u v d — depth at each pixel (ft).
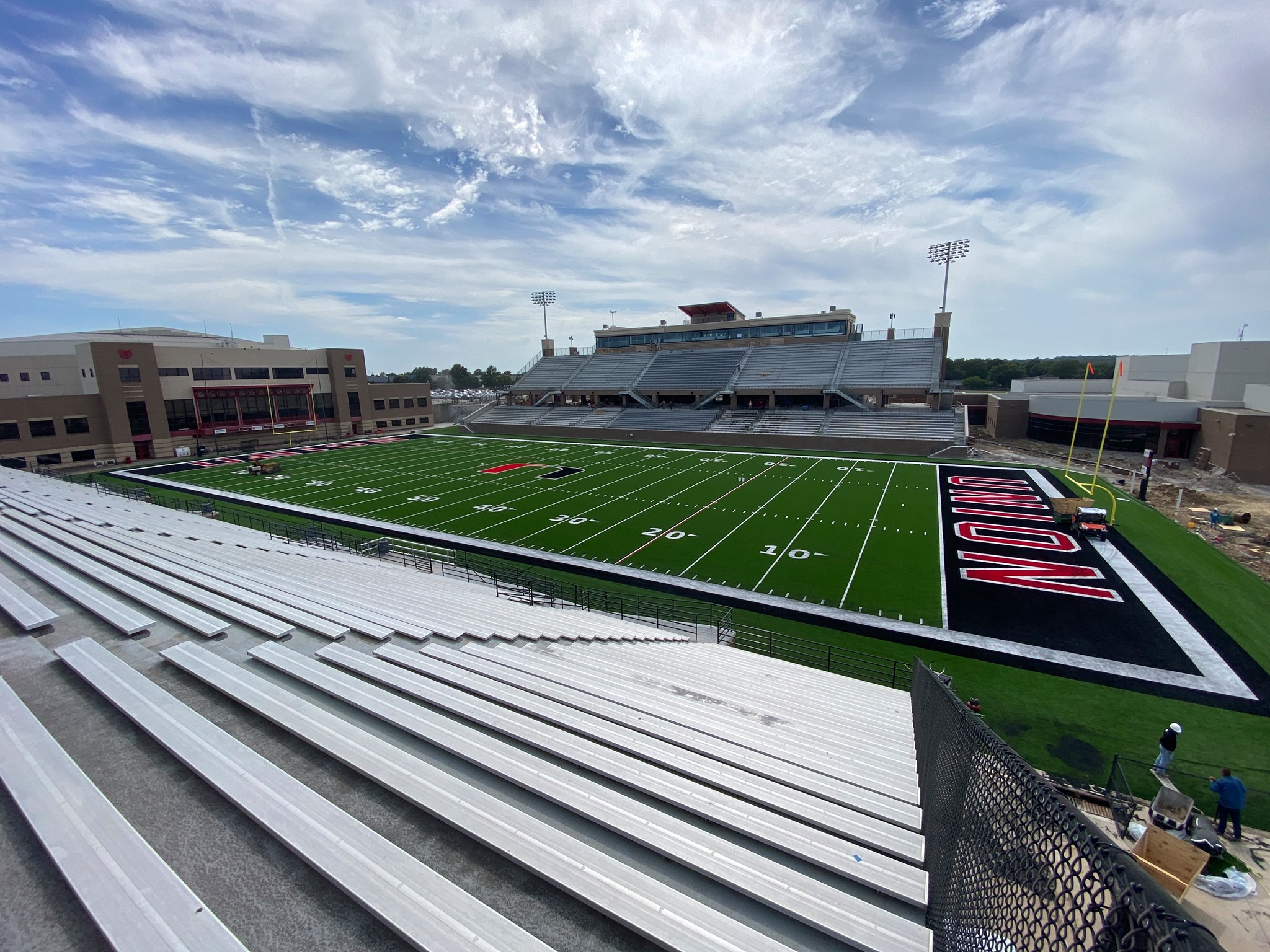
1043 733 36.83
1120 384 167.63
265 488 107.45
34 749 14.17
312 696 17.67
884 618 52.13
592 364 208.64
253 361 161.07
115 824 11.66
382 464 131.23
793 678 32.68
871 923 10.46
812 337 182.91
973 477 106.01
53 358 157.17
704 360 189.78
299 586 32.91
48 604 24.84
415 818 12.53
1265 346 121.90
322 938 9.54
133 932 9.34
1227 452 106.63
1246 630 49.44
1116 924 5.77
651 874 11.50
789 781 17.03
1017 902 8.21
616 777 14.57
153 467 129.29
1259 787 31.94
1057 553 67.31
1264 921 23.08
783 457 128.57
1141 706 39.37
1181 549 68.49
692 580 61.05
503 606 39.04
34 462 126.31
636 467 121.49
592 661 27.99
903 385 152.97
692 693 25.13
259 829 11.91
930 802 14.92
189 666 18.62
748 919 10.60
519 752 14.79
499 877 11.09
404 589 39.17
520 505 92.68
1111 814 30.09
